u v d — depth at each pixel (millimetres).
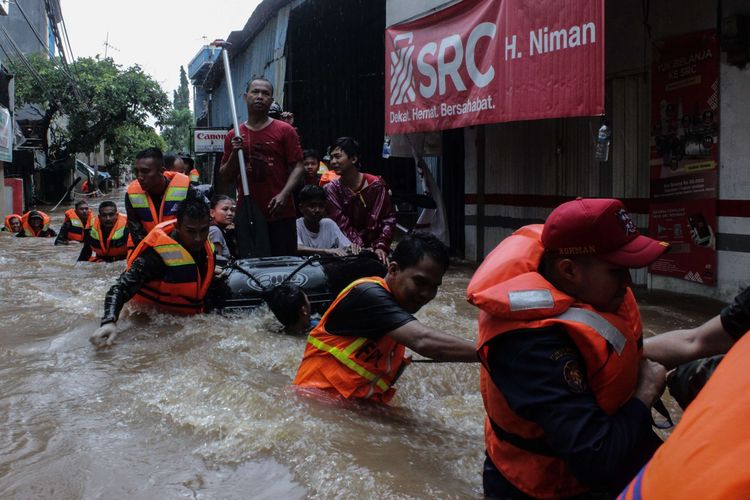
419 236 3234
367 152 15422
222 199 7094
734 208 6336
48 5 21391
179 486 2586
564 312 2033
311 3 14602
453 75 7953
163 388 3682
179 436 3041
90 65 34500
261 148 6574
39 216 14477
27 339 4926
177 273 5176
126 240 9539
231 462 2773
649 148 7320
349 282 5496
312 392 3434
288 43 14977
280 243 6566
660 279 7246
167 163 10773
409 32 8773
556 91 6527
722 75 6359
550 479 2176
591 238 1994
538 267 2176
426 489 2492
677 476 1309
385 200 7094
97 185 42031
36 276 8109
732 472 1227
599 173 7961
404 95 8859
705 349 2316
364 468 2648
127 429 3150
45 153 32969
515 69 7004
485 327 2129
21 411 3416
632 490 1426
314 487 2531
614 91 7715
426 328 3113
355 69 15352
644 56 7312
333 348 3408
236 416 3219
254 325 4992
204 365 4062
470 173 10242
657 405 2453
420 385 3871
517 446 2197
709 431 1307
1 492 2572
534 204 9086
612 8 7676
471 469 2723
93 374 4027
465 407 3588
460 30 7824
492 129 9852
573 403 1938
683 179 6816
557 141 8609
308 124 15195
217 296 5395
